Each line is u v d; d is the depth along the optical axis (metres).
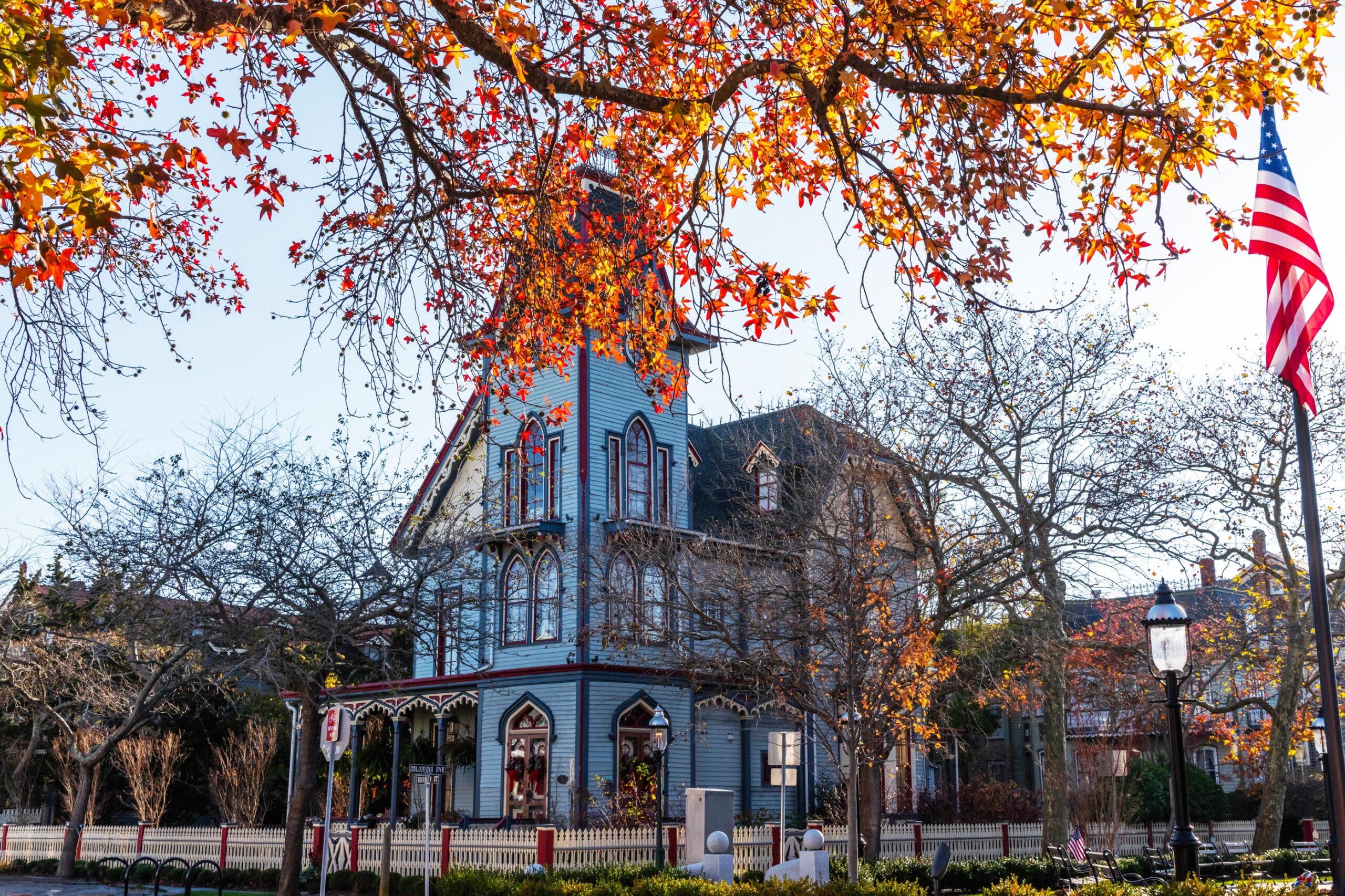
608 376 34.31
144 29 9.98
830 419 26.94
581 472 32.91
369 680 35.44
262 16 9.64
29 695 26.97
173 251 12.54
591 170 14.70
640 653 32.84
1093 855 25.73
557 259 13.65
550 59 10.82
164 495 21.03
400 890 25.00
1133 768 42.81
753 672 26.34
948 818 37.72
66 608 24.33
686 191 13.20
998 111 11.46
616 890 14.71
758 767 35.72
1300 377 12.68
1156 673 14.23
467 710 36.69
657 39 10.28
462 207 13.09
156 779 40.91
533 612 33.66
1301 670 32.50
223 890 27.64
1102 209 11.59
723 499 36.62
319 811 38.06
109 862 32.28
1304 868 29.97
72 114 10.18
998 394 25.56
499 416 35.31
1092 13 10.66
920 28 11.36
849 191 11.10
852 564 22.84
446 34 10.70
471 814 35.25
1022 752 50.03
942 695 26.20
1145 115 10.86
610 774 31.69
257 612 21.41
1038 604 26.16
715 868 20.17
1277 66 10.74
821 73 11.31
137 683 27.77
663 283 14.33
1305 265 13.01
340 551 21.31
